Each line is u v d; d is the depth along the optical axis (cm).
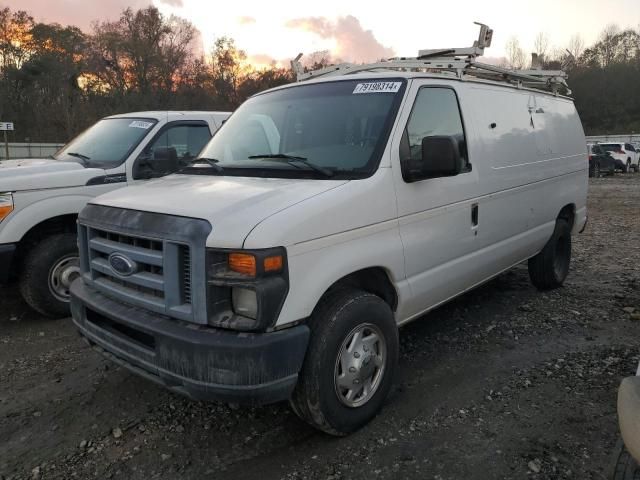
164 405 386
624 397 216
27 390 411
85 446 338
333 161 361
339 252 316
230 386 273
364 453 322
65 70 5862
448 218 408
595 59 7512
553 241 605
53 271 550
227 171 383
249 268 273
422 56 490
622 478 246
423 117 394
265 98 456
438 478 297
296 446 333
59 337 516
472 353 460
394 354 358
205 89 6269
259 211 291
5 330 536
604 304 579
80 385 418
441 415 360
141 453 330
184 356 280
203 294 282
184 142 672
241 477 305
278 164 367
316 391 307
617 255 830
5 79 5941
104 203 345
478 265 454
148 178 621
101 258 346
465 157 435
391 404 377
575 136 664
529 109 554
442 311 568
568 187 630
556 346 468
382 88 392
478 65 473
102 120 721
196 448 334
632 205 1536
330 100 406
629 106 7038
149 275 306
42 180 542
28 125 5747
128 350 313
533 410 362
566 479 292
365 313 329
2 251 510
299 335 289
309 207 301
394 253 355
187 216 293
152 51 6091
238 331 279
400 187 360
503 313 559
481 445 325
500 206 480
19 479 307
